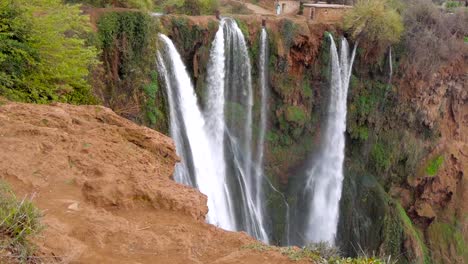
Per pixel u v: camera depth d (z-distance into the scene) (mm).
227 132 27203
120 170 8578
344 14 29922
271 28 27469
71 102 14461
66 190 7574
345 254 29516
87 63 16406
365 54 29703
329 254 6445
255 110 28375
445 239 30719
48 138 9125
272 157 29438
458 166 31625
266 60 27906
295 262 6070
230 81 26938
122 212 7340
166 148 10734
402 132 31297
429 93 30891
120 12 20609
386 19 28438
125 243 6289
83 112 11578
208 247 6602
